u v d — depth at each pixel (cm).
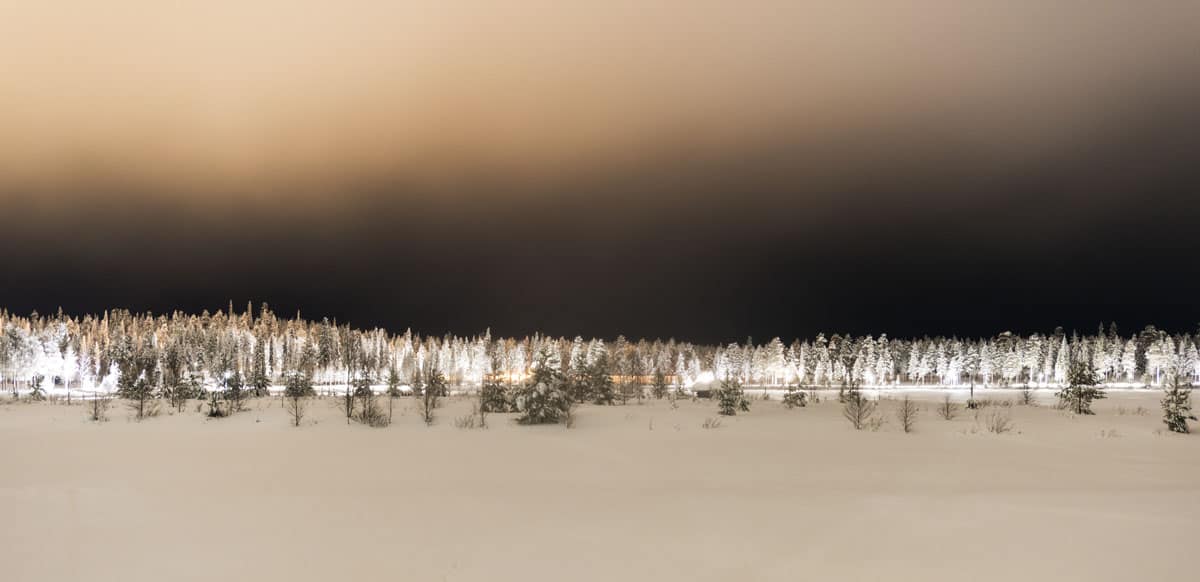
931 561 1123
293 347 13675
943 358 14538
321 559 1131
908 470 2320
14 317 13312
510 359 15875
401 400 5009
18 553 1155
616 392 5969
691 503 1598
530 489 1842
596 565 1109
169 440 3167
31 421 4009
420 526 1357
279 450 2839
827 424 3850
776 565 1112
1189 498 1662
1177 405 3675
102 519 1392
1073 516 1424
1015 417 4419
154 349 10044
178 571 1070
